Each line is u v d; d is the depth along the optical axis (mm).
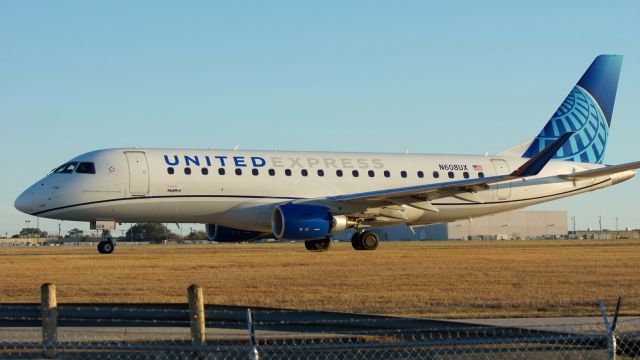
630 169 57156
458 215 59219
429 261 45906
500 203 59969
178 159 51719
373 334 19797
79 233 164625
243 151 54094
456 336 19609
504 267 41188
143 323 21281
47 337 17359
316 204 51688
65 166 50969
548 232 142250
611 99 63719
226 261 45906
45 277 35062
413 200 52844
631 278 34812
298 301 26078
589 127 63031
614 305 25656
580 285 31719
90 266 41875
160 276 35469
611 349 16438
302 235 50219
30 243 154250
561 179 60875
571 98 62938
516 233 140875
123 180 50219
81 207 49969
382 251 57469
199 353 16828
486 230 139125
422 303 25859
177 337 19000
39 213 50188
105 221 51188
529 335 19391
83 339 18812
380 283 32281
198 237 150750
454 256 51688
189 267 40938
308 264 43000
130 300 26188
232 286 30953
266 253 56062
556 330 20391
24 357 17281
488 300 26703
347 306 24938
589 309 24672
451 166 58969
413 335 19672
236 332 19953
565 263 44656
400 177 57188
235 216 52531
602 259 48812
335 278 34469
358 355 17547
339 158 56281
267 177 53250
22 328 20688
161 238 146000
